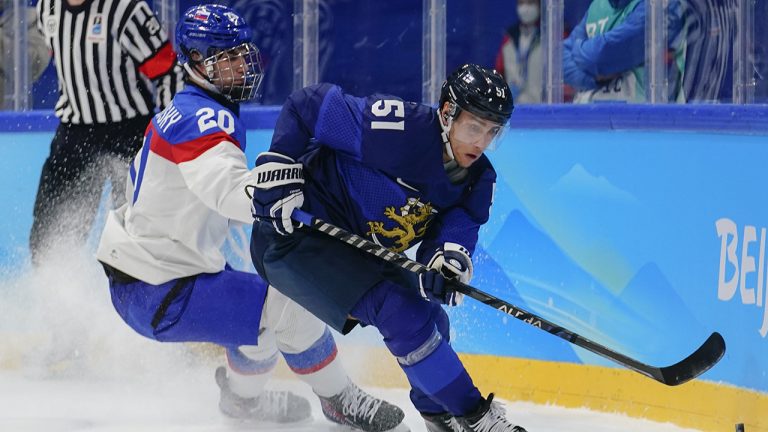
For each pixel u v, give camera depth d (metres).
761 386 12.62
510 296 15.47
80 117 17.78
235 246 17.16
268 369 13.43
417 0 19.58
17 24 19.34
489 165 11.04
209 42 12.52
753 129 12.81
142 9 17.45
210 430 13.48
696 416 13.40
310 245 11.15
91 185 17.89
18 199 18.59
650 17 15.91
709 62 16.91
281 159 10.74
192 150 12.04
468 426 10.83
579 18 18.80
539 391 15.06
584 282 14.74
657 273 13.98
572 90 18.75
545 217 15.10
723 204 13.22
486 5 19.59
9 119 18.61
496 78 10.25
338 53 20.53
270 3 19.97
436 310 11.59
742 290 12.93
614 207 14.41
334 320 11.04
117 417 14.23
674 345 13.78
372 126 10.47
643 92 17.89
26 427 13.51
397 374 16.06
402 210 10.91
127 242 12.91
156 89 17.81
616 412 14.30
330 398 13.13
